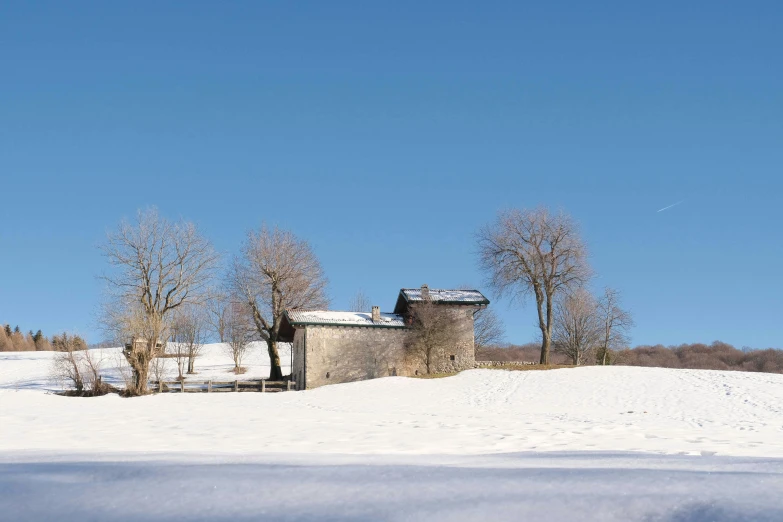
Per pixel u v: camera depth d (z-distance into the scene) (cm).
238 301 5825
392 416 2566
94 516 495
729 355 9394
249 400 3822
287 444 1445
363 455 1027
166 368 7062
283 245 5884
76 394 4588
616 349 7050
